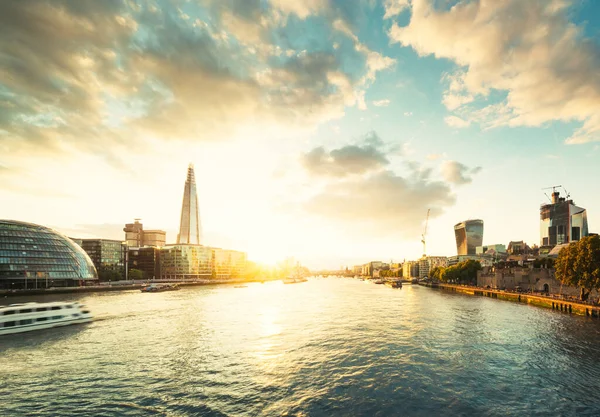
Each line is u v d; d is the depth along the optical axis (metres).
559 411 32.81
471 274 195.00
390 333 64.75
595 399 35.28
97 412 32.56
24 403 34.44
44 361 47.62
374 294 169.25
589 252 83.50
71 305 74.81
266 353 51.62
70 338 61.50
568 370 43.31
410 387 38.28
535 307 99.75
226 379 40.88
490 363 46.09
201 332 67.12
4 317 63.53
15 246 168.75
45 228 189.25
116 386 38.69
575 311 84.62
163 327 72.31
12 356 50.12
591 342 55.91
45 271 174.00
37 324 67.88
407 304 115.00
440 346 54.66
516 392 37.00
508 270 150.75
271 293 180.75
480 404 34.22
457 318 81.31
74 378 41.12
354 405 34.00
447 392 37.00
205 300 133.62
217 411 32.75
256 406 33.81
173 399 35.38
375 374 42.28
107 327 72.12
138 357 49.69
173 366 45.66
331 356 49.81
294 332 66.88
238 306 111.94
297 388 38.19
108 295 158.50
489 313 88.62
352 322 77.88
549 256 162.12
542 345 54.50
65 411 32.75
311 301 129.38
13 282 165.25
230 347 55.31
